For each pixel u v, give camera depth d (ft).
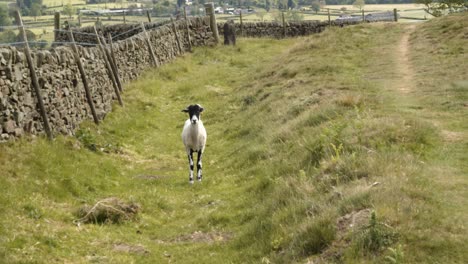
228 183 46.29
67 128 53.42
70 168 45.06
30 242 30.96
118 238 35.32
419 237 24.63
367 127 40.57
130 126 65.98
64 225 35.58
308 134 45.29
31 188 38.75
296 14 210.18
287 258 27.53
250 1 290.15
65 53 55.52
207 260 31.89
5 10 64.85
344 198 29.53
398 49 87.10
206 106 79.82
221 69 104.53
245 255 30.83
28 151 42.70
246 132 60.64
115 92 71.82
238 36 144.66
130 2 254.68
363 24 115.14
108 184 46.14
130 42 86.48
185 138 49.29
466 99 51.57
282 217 32.17
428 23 104.32
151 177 50.57
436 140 39.04
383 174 31.76
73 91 56.44
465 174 32.30
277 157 45.50
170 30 112.78
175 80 94.84
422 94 55.26
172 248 34.63
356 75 70.08
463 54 73.82
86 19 164.96
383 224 25.54
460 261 23.02
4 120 41.96
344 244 26.08
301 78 72.84
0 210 33.76
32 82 46.85
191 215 40.40
